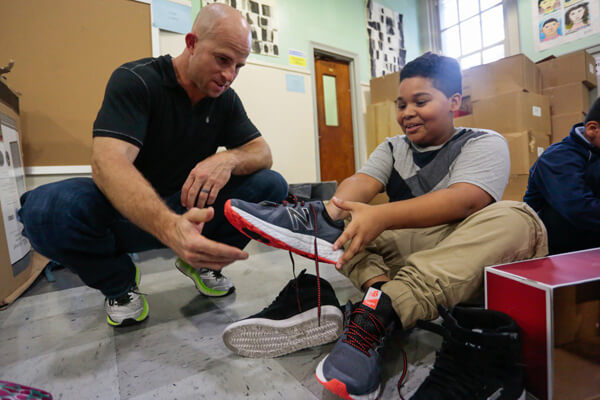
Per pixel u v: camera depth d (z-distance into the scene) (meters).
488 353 0.46
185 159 1.03
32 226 0.73
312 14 3.21
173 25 2.16
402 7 4.13
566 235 1.07
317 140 3.19
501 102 2.47
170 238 0.54
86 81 1.74
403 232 0.86
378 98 3.43
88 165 1.75
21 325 0.89
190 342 0.75
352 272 0.79
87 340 0.78
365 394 0.51
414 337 0.75
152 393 0.56
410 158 0.95
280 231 0.64
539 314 0.47
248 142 1.10
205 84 0.87
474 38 3.92
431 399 0.47
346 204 0.69
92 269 0.79
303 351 0.70
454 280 0.63
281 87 2.91
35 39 1.62
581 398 0.48
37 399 0.41
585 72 2.63
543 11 3.29
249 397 0.54
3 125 1.20
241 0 2.71
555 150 1.06
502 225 0.65
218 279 1.07
